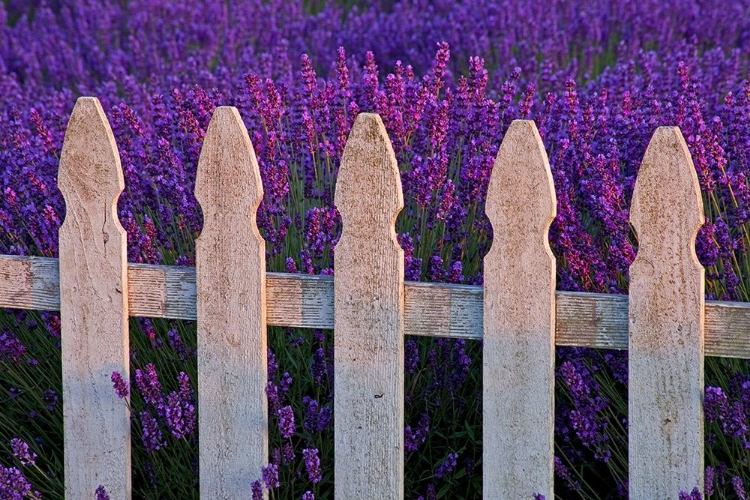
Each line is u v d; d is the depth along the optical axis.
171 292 4.02
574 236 4.43
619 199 4.46
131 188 5.01
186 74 8.71
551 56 8.80
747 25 9.52
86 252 4.01
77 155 3.93
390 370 3.84
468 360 4.32
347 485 3.96
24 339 4.93
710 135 4.53
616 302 3.64
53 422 4.96
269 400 4.05
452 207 4.64
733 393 4.09
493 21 9.45
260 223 4.64
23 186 5.27
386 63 9.66
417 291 3.79
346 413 3.90
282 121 6.50
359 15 11.86
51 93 9.00
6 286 4.18
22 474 4.41
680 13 9.64
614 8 9.77
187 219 4.79
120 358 4.07
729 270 4.16
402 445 3.89
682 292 3.54
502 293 3.69
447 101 5.20
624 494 4.24
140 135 5.34
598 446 4.15
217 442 4.05
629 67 7.27
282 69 8.48
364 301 3.80
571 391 3.99
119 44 11.02
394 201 3.69
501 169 3.60
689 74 7.38
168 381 4.75
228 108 3.78
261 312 3.91
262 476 4.00
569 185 4.68
